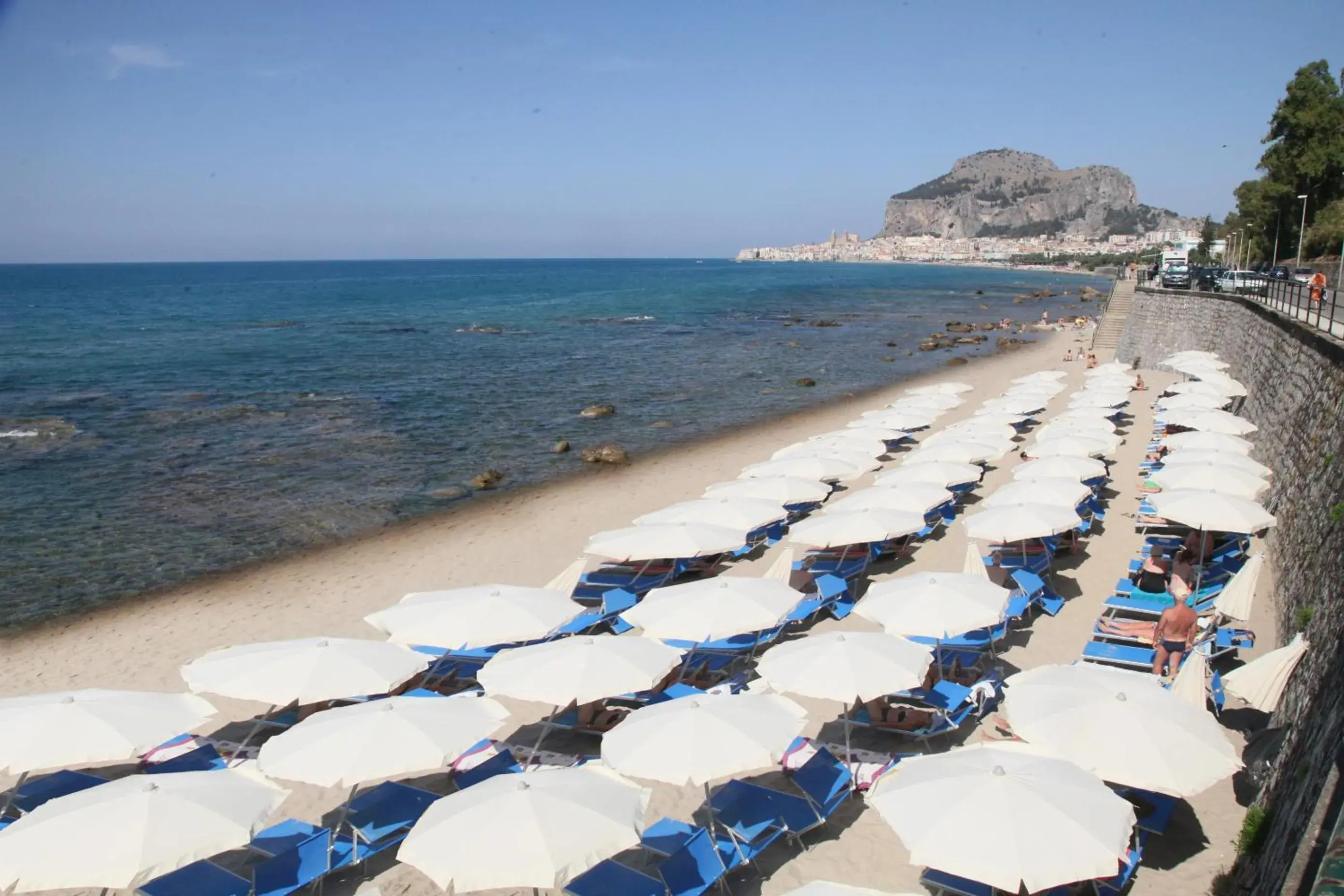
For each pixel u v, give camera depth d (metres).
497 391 42.12
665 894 7.88
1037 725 8.35
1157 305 43.81
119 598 17.77
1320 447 14.83
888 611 11.75
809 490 18.80
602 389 43.00
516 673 10.43
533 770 8.16
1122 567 16.55
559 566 18.81
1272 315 25.03
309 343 62.84
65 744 9.20
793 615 14.33
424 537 21.17
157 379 45.66
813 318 85.62
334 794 10.60
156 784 7.92
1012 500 16.48
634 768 8.21
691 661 13.03
